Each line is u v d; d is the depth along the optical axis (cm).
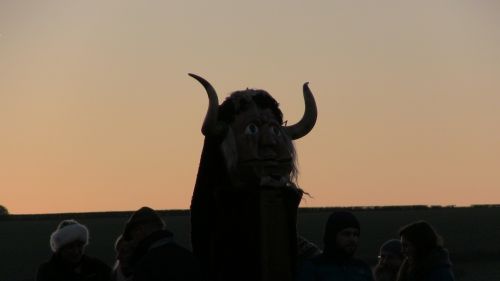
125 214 17688
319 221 14475
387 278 2298
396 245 2303
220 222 1722
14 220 16850
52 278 2053
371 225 14862
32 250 11644
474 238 12962
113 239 12475
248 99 1756
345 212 1780
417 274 1984
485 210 18738
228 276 1706
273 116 1753
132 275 1834
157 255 1723
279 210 1711
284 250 1708
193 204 1780
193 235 1778
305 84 1812
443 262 1981
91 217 17375
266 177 1709
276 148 1725
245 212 1706
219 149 1750
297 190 1741
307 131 1780
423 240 1992
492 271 9725
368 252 11125
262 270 1692
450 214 17400
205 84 1745
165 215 16475
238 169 1722
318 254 1834
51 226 15200
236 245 1705
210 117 1727
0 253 11338
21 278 9306
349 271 1759
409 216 16862
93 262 2128
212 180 1758
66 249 2066
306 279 1747
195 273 1723
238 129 1736
